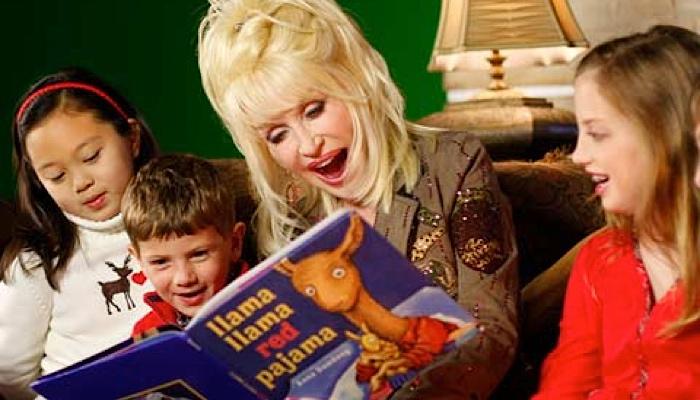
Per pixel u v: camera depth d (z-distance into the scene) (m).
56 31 4.93
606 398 1.75
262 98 1.76
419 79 4.84
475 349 1.66
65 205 2.12
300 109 1.76
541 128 3.48
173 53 4.95
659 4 3.91
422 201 1.83
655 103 1.71
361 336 1.39
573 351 1.83
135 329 2.02
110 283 2.15
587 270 1.86
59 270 2.16
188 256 1.95
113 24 4.95
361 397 1.43
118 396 1.51
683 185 1.70
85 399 1.52
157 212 1.92
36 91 2.10
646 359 1.73
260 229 2.03
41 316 2.18
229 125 1.89
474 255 1.76
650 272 1.79
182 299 1.96
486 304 1.72
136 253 1.99
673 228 1.72
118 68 4.96
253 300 1.38
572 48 3.65
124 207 1.98
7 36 4.92
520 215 2.17
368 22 4.87
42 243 2.17
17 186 2.19
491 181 1.84
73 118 2.07
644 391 1.72
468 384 1.63
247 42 1.77
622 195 1.74
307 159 1.79
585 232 2.19
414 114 4.86
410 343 1.40
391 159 1.85
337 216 1.36
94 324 2.16
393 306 1.39
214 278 1.97
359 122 1.79
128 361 1.46
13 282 2.18
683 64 1.72
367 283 1.38
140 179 1.99
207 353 1.43
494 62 3.67
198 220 1.93
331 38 1.77
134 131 2.17
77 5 4.93
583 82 1.77
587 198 2.20
